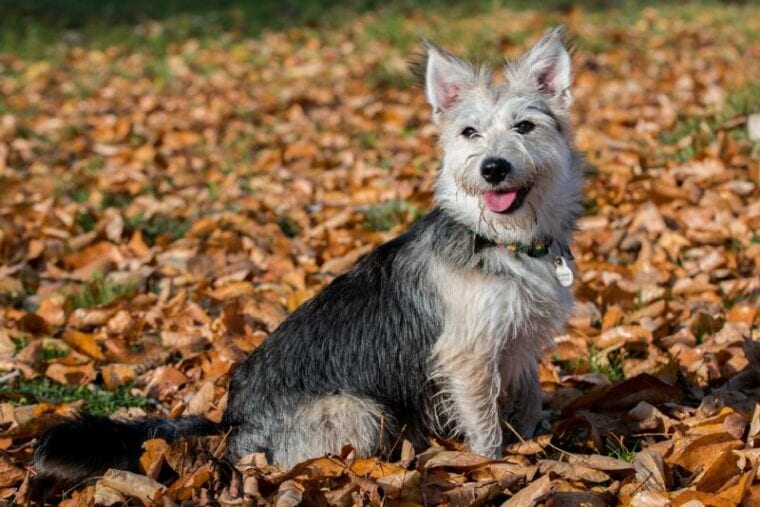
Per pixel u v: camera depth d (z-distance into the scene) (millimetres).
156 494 3912
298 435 4246
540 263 4402
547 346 4680
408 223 7656
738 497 3588
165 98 13453
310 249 7336
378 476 4004
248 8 20344
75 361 5555
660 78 12570
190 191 9008
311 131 11148
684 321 5762
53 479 4195
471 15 19031
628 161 8484
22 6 20328
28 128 11930
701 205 7363
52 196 8945
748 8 18047
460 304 4270
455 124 4754
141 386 5484
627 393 4820
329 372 4320
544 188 4484
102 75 15156
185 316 6141
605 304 6020
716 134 8953
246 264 7062
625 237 6965
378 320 4395
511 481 3955
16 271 7051
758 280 6078
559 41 4777
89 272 7055
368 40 16844
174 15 19828
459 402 4371
